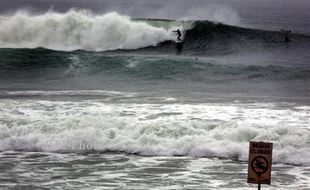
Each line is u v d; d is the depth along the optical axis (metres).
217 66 122.12
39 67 125.00
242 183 49.41
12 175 51.22
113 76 118.81
